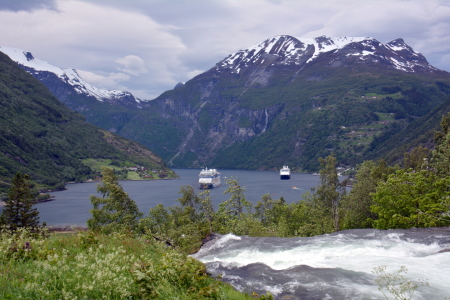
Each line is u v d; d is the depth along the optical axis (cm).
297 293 1802
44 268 1221
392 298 1664
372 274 2020
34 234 1828
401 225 4419
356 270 2108
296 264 2352
